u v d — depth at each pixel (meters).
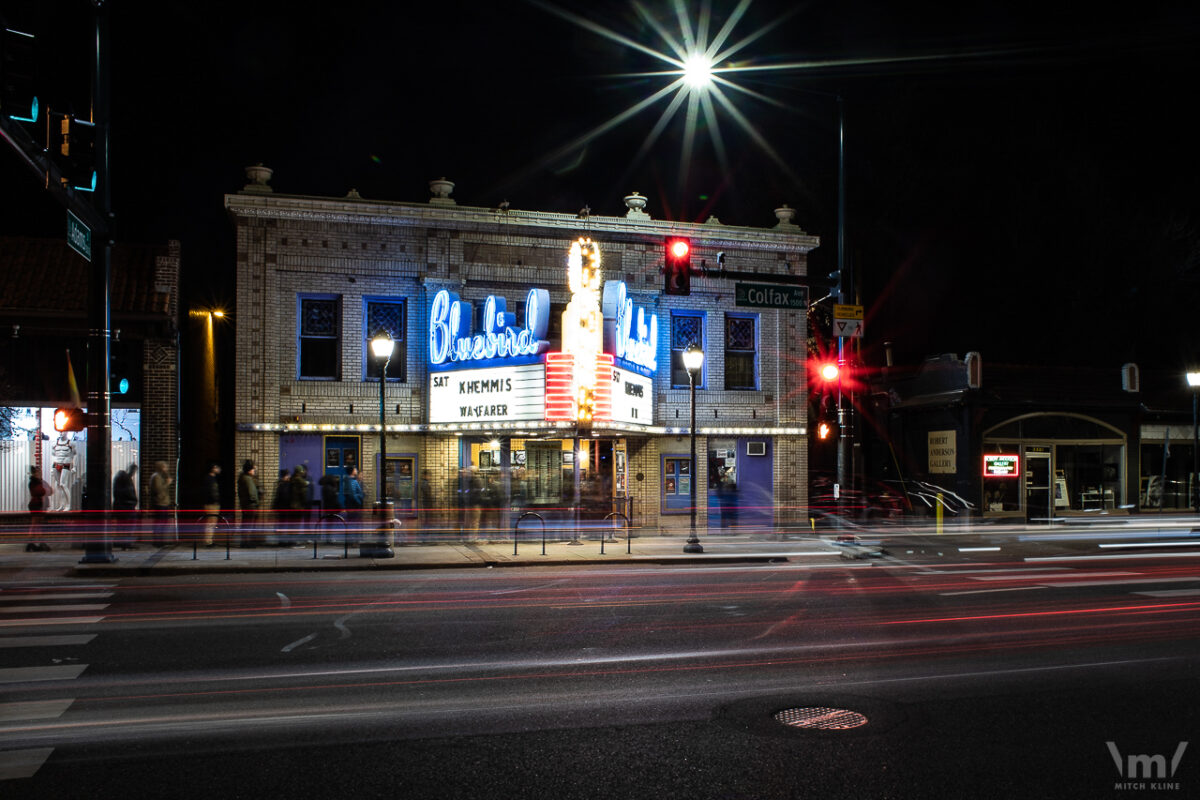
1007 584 15.75
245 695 7.97
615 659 9.50
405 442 23.64
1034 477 30.42
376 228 23.52
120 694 7.98
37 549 19.75
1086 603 13.45
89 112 18.52
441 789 5.77
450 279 23.97
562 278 24.94
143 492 21.55
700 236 26.17
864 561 19.94
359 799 5.60
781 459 26.91
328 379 23.14
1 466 21.23
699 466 26.03
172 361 21.88
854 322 20.98
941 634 10.94
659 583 15.77
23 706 7.59
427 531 23.17
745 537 24.45
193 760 6.29
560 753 6.48
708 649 10.02
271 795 5.66
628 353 23.05
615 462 25.48
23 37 10.64
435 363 23.33
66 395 21.56
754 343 27.12
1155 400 32.38
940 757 6.45
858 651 9.93
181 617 11.91
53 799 5.58
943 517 29.84
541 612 12.44
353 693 8.07
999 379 30.20
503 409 21.83
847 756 6.46
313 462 23.00
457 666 9.14
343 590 14.68
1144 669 9.12
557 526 23.66
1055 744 6.76
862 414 35.28
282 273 22.86
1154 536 25.00
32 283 21.23
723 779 5.98
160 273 21.84
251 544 20.75
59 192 13.83
